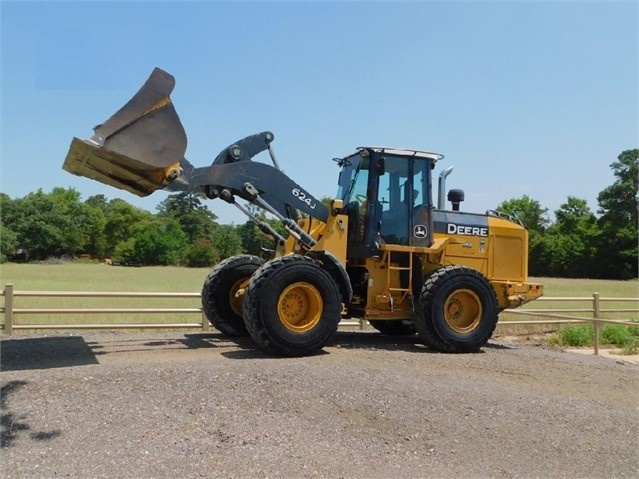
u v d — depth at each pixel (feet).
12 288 32.12
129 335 31.35
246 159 27.53
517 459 16.31
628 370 26.94
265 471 14.34
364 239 28.50
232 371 19.97
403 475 14.79
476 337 28.66
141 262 223.71
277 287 24.07
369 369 21.68
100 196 328.90
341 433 16.55
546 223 236.43
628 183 181.68
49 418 16.11
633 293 96.78
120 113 22.54
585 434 18.19
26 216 240.73
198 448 15.11
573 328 44.75
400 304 29.43
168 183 24.11
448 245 31.53
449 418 18.04
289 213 28.99
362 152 29.25
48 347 25.90
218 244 240.32
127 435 15.48
